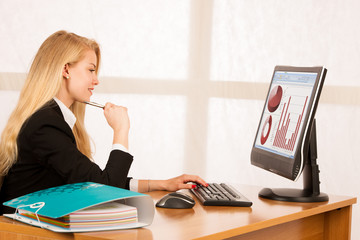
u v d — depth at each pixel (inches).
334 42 131.6
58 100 69.2
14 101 130.1
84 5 136.8
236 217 56.2
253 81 141.7
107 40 139.9
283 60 138.0
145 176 145.9
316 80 66.9
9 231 50.4
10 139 65.3
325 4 132.6
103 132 139.3
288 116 71.5
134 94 143.4
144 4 142.8
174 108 145.9
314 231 71.7
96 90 139.6
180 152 146.5
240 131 143.5
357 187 129.8
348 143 130.4
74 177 60.9
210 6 144.3
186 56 145.3
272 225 56.1
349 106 130.2
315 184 70.2
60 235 47.3
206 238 46.8
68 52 68.6
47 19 132.7
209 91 145.4
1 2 130.0
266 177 141.0
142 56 143.3
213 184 75.5
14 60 130.5
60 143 62.0
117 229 48.0
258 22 140.6
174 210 59.7
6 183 66.2
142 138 145.1
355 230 129.6
